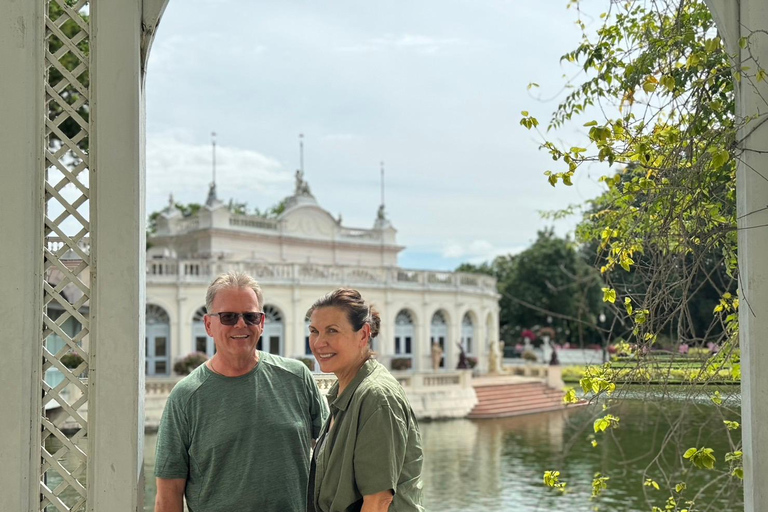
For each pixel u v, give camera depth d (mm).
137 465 3070
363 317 3064
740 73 3105
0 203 3037
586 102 4785
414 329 37875
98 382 3061
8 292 3020
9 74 3066
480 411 29219
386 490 2834
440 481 15000
